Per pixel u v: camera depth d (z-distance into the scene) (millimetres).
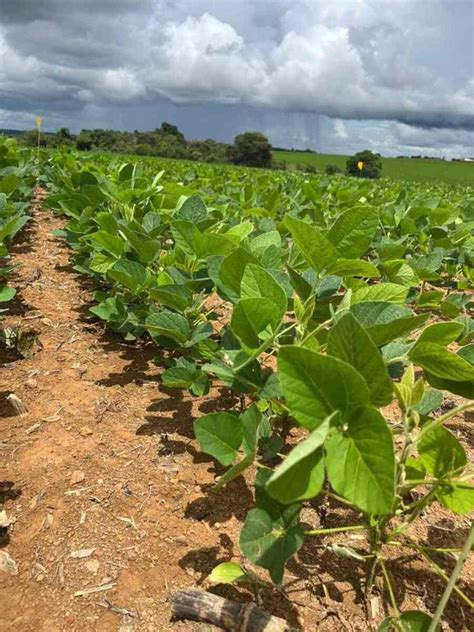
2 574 1540
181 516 1786
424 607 1523
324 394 1032
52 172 7840
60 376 2602
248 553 1231
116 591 1511
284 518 1314
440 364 1392
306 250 1652
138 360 2830
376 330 1344
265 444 1647
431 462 1377
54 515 1751
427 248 4230
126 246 2822
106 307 2723
